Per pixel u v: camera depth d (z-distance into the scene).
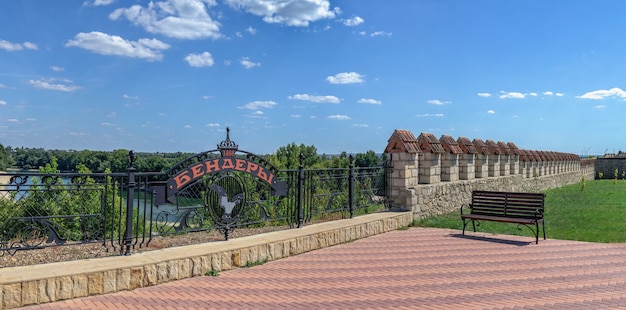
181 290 5.99
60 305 5.21
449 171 15.49
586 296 5.79
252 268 7.32
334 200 10.78
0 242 5.94
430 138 14.20
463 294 5.90
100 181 6.75
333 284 6.40
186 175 7.53
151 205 7.11
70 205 7.66
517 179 21.98
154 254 6.71
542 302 5.54
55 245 6.18
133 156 6.70
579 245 9.39
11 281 5.01
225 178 8.13
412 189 12.54
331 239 9.37
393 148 12.76
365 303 5.52
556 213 14.51
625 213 14.21
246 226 9.64
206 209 7.84
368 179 12.10
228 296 5.77
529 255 8.42
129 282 5.92
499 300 5.62
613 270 7.22
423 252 8.73
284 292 5.98
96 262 6.12
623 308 5.29
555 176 29.78
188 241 7.93
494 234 10.80
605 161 49.28
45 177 5.93
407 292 6.00
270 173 9.02
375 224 10.77
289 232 8.95
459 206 15.59
